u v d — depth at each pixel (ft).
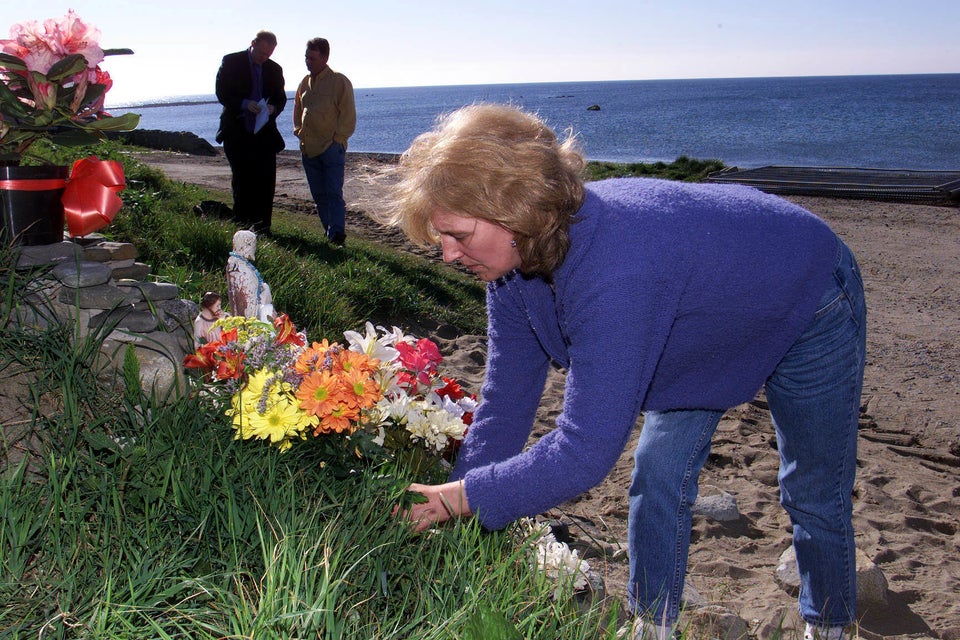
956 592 9.84
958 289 29.48
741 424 15.35
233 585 5.99
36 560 6.02
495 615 5.64
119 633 5.29
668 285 5.89
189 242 17.38
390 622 5.96
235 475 6.70
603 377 5.79
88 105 8.71
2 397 7.51
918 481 13.52
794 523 7.67
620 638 6.86
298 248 23.22
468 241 5.80
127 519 6.23
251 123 23.90
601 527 10.95
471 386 15.72
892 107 305.12
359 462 7.63
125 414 7.34
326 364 7.79
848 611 7.60
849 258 6.93
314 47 25.67
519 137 5.62
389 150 158.10
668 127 210.79
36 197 8.22
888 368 20.80
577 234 5.77
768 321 6.54
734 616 8.48
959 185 53.67
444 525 7.45
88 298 8.12
